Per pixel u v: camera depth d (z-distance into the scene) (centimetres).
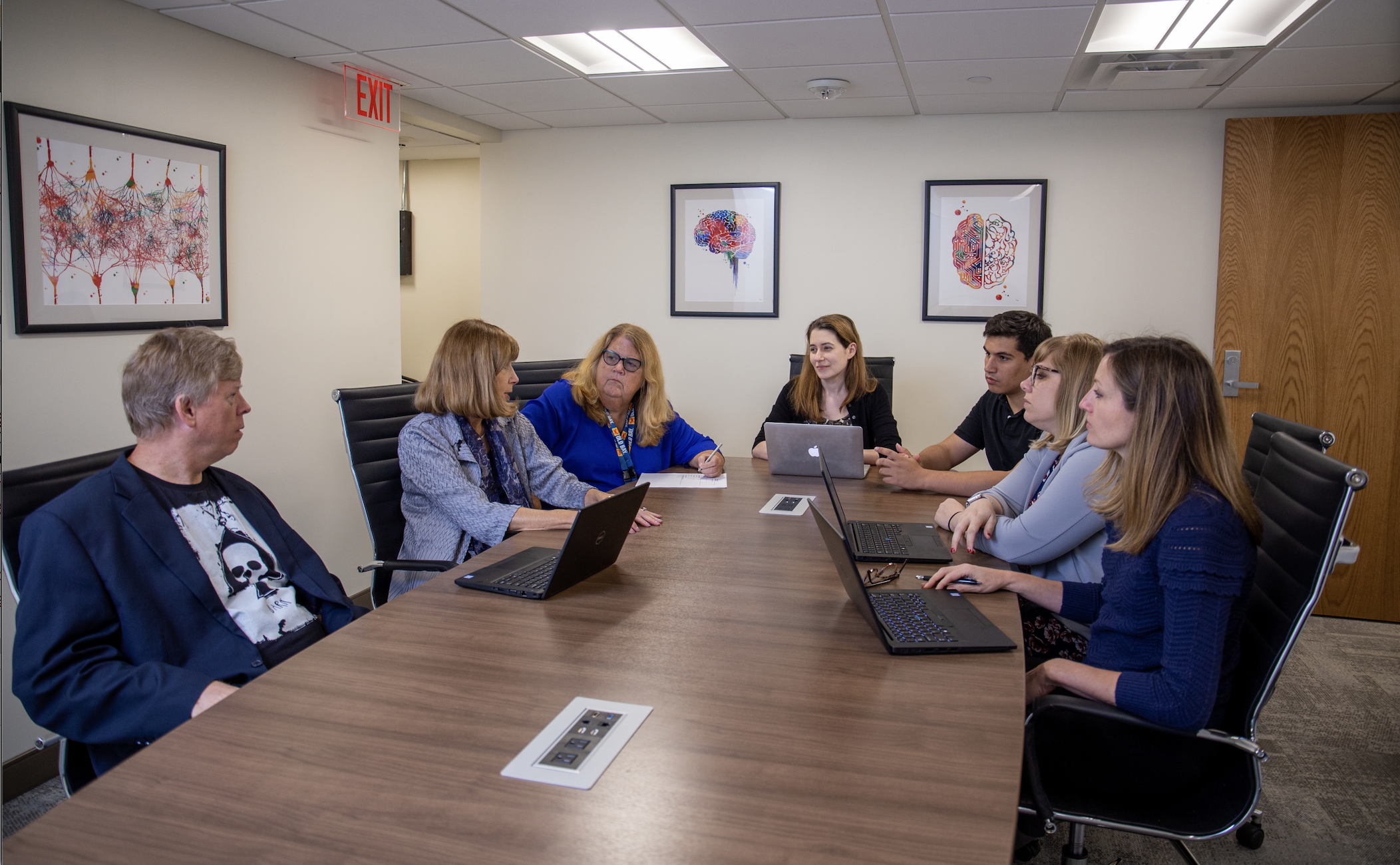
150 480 170
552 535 222
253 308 325
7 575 157
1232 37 307
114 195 269
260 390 331
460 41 312
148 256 281
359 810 99
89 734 144
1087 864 213
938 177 436
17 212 243
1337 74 341
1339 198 386
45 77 249
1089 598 178
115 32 268
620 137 474
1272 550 163
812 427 289
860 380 336
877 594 173
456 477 235
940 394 446
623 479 306
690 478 292
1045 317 431
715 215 464
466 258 566
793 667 139
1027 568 211
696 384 479
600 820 97
